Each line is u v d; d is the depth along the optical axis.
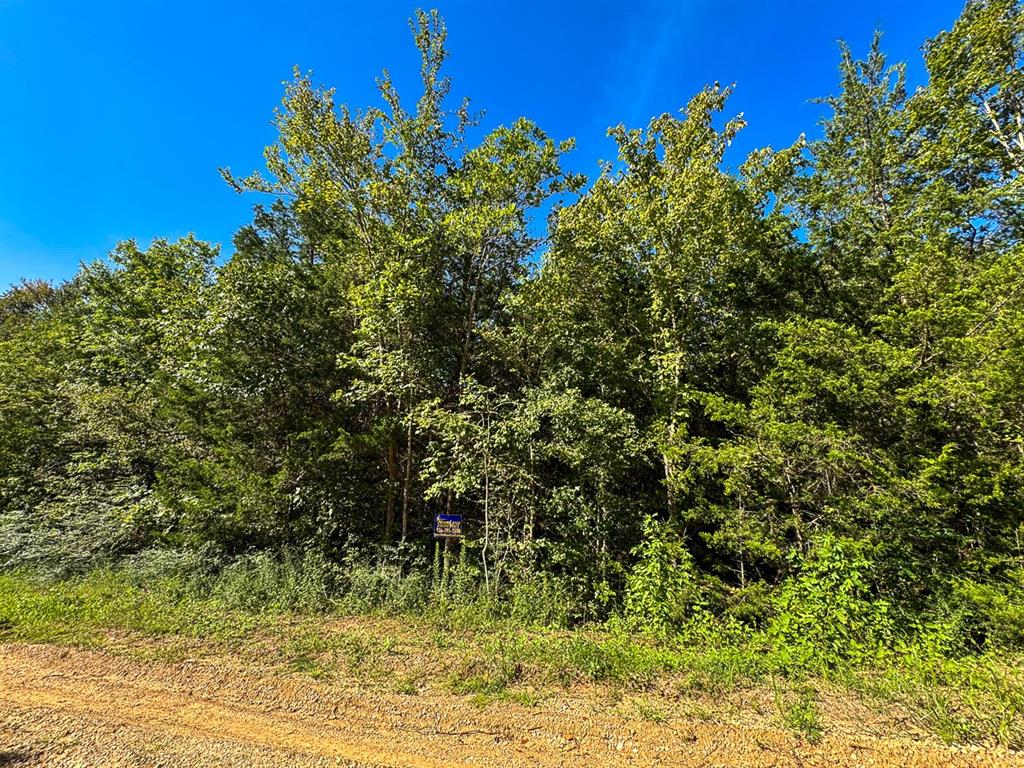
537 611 7.81
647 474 11.00
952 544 7.98
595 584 8.82
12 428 12.80
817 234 12.48
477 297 12.93
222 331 10.30
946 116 12.55
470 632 6.83
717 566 9.40
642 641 6.95
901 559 7.63
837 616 6.55
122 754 3.67
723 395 11.02
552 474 9.95
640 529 9.54
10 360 14.30
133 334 14.34
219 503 9.92
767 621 7.83
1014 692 4.66
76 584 8.92
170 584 8.50
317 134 11.30
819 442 8.13
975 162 12.62
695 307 11.12
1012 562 7.49
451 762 3.73
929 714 4.41
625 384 11.56
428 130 12.50
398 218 11.89
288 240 18.45
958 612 6.71
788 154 10.71
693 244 9.91
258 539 10.11
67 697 4.65
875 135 15.01
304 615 7.54
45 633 6.35
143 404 11.99
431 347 11.70
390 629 6.89
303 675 5.26
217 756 3.69
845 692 5.02
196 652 5.85
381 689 4.95
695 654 6.14
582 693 4.92
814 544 8.13
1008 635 6.50
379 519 11.46
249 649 5.96
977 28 11.22
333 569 9.09
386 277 10.43
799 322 9.54
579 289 11.62
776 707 4.62
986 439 8.22
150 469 12.08
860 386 8.73
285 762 3.65
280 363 11.00
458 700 4.75
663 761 3.76
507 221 10.99
